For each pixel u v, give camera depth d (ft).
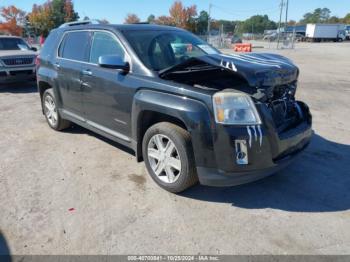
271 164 10.71
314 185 12.84
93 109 15.11
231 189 12.46
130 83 12.60
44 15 207.72
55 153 15.84
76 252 9.13
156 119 12.73
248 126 10.21
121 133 13.89
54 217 10.66
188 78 12.17
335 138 18.17
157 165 12.39
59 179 13.20
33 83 37.27
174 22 213.25
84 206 11.28
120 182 12.95
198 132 10.46
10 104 26.43
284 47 128.16
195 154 10.77
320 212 11.06
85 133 18.76
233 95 10.32
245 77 10.41
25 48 36.83
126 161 14.90
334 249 9.29
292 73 12.05
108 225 10.28
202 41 16.06
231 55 12.82
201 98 10.48
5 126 20.25
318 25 197.57
